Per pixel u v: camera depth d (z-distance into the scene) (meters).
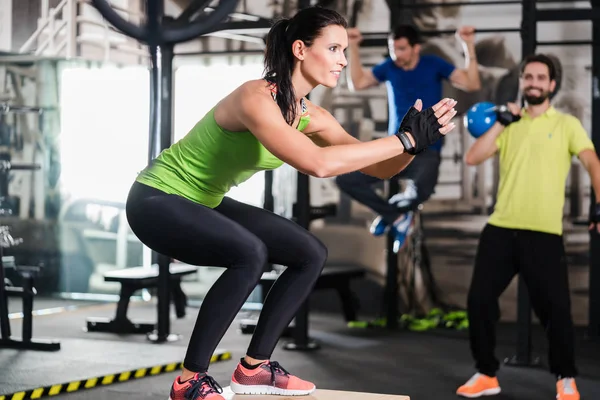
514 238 4.54
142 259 8.28
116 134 8.16
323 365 5.62
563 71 7.48
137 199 2.67
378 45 6.99
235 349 6.17
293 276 2.80
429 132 2.54
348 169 2.47
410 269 7.83
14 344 5.79
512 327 7.34
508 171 4.58
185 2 7.75
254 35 7.29
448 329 7.20
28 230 8.05
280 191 7.93
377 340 6.62
